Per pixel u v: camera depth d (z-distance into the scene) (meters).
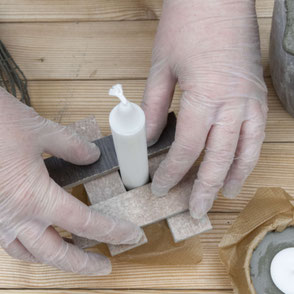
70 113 0.99
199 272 0.86
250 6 0.73
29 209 0.65
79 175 0.78
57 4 1.08
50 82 1.02
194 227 0.76
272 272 0.78
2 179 0.63
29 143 0.67
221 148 0.71
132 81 1.01
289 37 0.61
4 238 0.66
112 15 1.07
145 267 0.87
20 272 0.88
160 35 0.77
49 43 1.06
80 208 0.68
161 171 0.74
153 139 0.79
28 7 1.08
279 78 0.86
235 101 0.71
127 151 0.63
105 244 0.87
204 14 0.72
